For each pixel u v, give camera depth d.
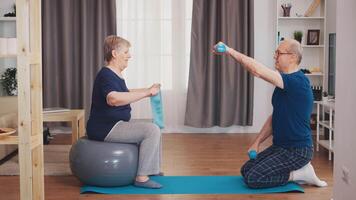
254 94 7.25
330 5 6.86
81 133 5.53
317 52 7.18
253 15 6.94
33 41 3.46
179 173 4.82
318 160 5.43
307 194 4.12
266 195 4.09
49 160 5.25
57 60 6.98
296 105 4.20
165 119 7.24
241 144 6.33
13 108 5.93
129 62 7.10
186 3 7.11
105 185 4.26
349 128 3.37
